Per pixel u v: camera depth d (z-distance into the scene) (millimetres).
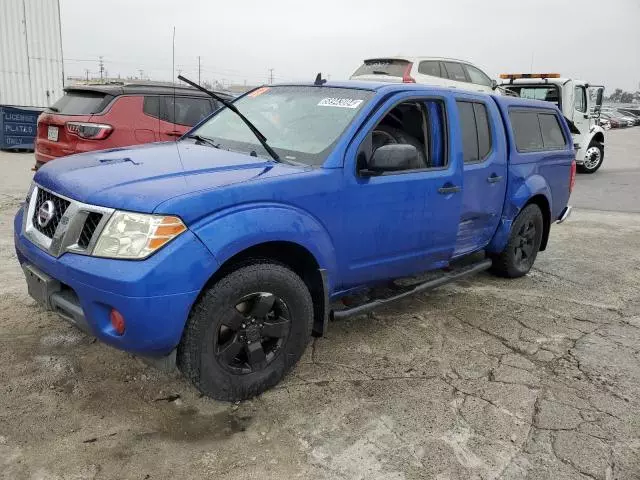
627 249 7207
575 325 4586
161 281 2648
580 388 3549
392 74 12289
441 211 4156
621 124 42406
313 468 2684
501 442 2955
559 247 7184
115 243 2699
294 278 3229
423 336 4223
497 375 3674
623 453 2908
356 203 3529
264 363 3221
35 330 3891
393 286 4352
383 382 3512
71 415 2977
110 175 3084
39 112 14445
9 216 7176
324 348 3938
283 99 4199
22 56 17078
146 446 2773
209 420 3021
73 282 2785
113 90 7523
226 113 4445
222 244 2812
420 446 2891
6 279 4828
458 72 13094
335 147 3475
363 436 2949
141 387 3285
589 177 14398
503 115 5004
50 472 2547
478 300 5047
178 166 3273
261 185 3055
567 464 2803
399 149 3387
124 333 2729
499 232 5148
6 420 2895
